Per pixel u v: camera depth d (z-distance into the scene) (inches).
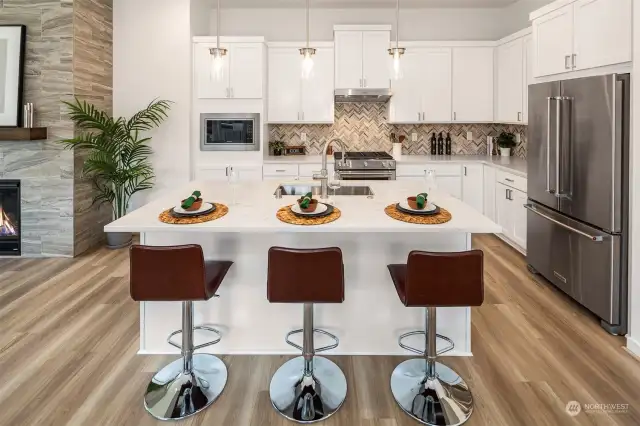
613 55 118.7
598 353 108.3
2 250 186.5
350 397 91.9
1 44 176.7
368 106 247.3
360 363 104.8
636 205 108.0
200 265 83.1
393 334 108.3
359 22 241.8
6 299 141.1
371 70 229.8
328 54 229.9
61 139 181.3
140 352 109.3
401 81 232.2
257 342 109.1
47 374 99.6
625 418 84.5
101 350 110.3
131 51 212.7
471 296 81.2
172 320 109.0
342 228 88.8
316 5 235.8
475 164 222.1
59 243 185.3
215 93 219.5
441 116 235.0
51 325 123.4
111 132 191.8
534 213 157.8
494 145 248.4
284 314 108.2
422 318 107.9
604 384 95.6
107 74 208.2
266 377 99.3
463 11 242.8
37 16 176.9
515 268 170.6
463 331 107.6
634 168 108.5
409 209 98.5
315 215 95.2
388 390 94.5
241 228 88.9
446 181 222.1
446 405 86.8
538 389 94.0
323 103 232.7
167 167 217.3
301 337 108.7
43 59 178.4
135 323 125.1
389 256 105.9
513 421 83.8
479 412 86.5
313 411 86.0
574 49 136.8
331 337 106.0
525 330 120.5
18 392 92.6
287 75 230.5
